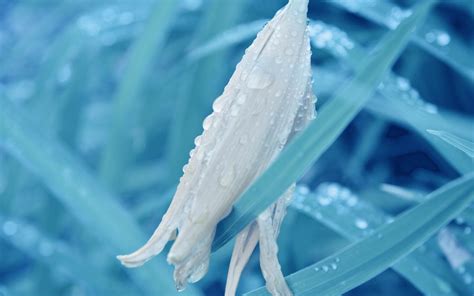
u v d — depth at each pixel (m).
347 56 0.59
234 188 0.42
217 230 0.42
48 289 0.73
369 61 0.40
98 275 0.65
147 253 0.42
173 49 0.91
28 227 0.68
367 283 0.68
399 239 0.42
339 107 0.40
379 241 0.42
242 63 0.43
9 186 0.79
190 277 0.42
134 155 0.79
